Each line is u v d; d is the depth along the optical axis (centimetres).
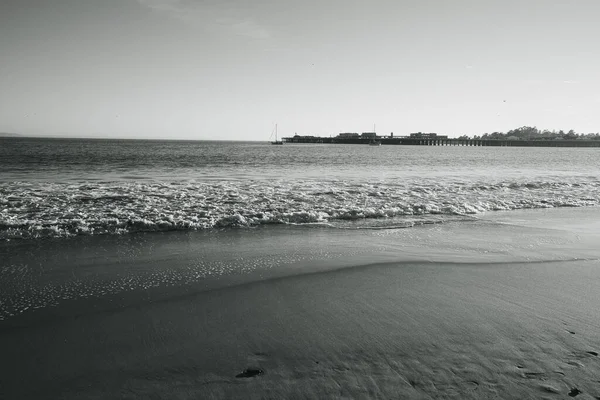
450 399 268
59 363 318
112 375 302
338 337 361
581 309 430
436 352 332
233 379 294
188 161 3372
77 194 1192
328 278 532
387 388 280
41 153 4231
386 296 468
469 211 1107
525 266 598
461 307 434
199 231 805
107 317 403
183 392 279
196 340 356
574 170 2975
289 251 669
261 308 430
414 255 656
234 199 1166
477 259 637
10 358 325
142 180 1728
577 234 844
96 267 561
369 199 1237
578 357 324
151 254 632
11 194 1170
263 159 3956
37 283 494
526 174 2470
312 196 1266
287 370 305
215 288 489
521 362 315
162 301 446
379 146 15188
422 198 1292
